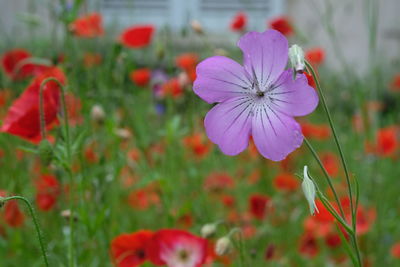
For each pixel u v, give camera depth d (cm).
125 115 66
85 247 51
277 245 61
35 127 45
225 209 67
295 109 35
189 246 45
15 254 56
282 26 69
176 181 63
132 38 69
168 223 54
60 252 49
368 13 62
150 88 80
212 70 36
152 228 61
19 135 45
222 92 36
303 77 34
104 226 51
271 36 35
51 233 53
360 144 75
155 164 65
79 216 47
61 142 45
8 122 45
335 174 68
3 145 58
